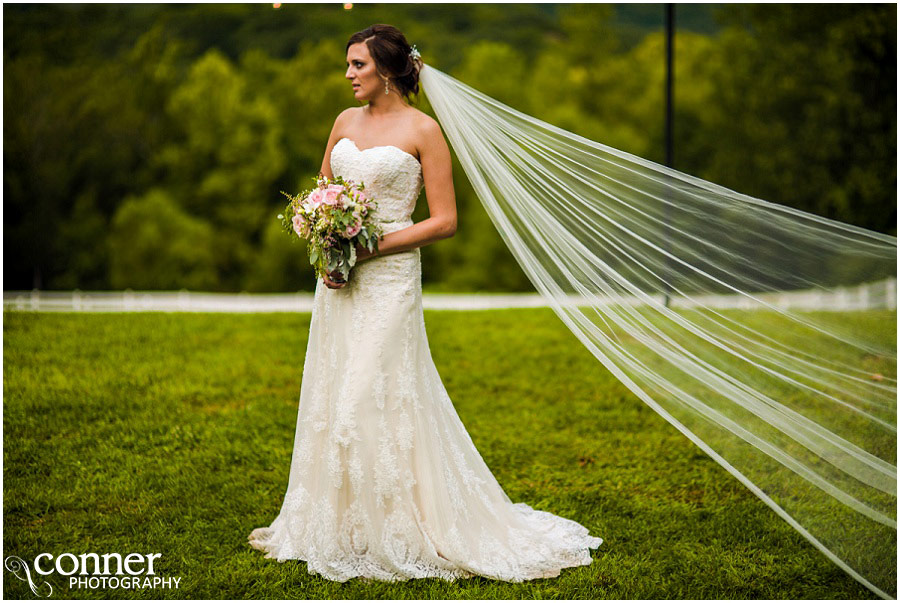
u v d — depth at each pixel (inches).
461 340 342.3
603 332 147.5
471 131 152.4
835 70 902.4
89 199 1109.7
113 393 257.0
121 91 1138.0
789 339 142.2
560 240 149.5
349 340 147.5
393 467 144.8
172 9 1304.1
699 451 211.3
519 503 172.2
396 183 147.5
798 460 140.6
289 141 1173.1
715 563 149.1
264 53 1232.2
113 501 179.0
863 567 136.3
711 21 1328.7
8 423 226.2
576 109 1099.9
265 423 233.6
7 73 1080.2
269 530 160.1
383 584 141.1
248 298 520.1
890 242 139.1
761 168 949.8
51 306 453.1
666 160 383.2
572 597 137.6
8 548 156.6
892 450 138.1
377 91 149.5
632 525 165.8
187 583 142.7
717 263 144.1
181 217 1105.4
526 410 250.4
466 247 1123.9
